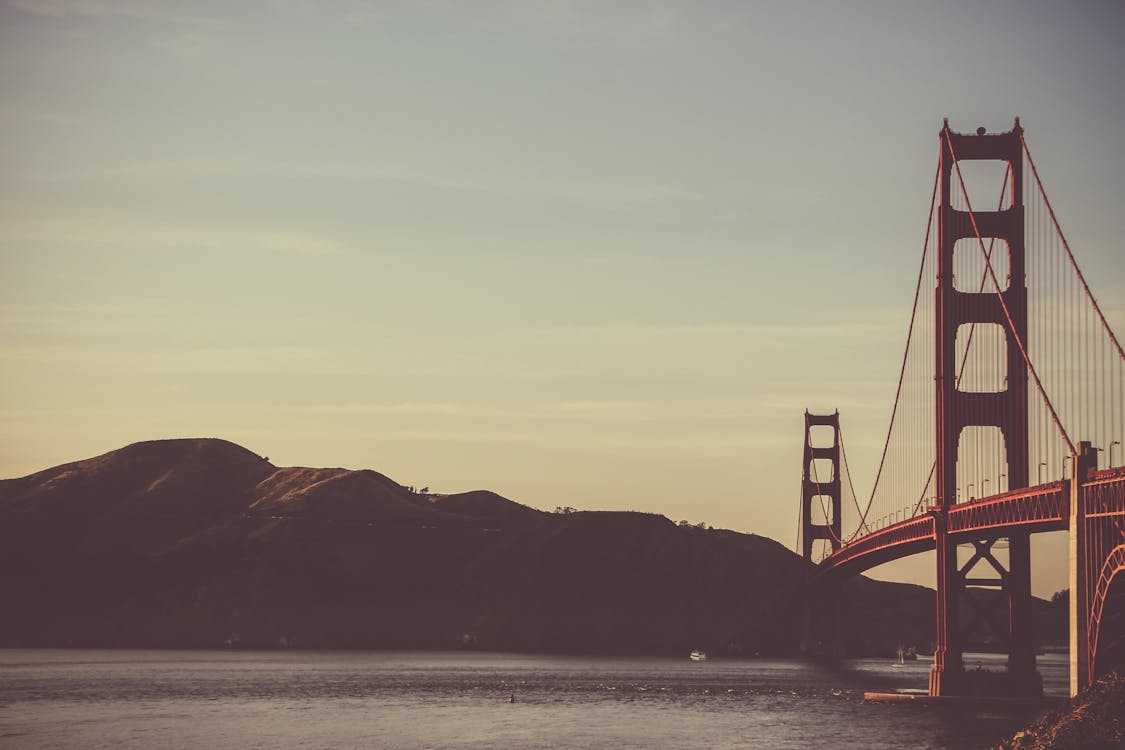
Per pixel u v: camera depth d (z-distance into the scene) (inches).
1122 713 2807.6
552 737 4370.1
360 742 4252.0
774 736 4274.1
